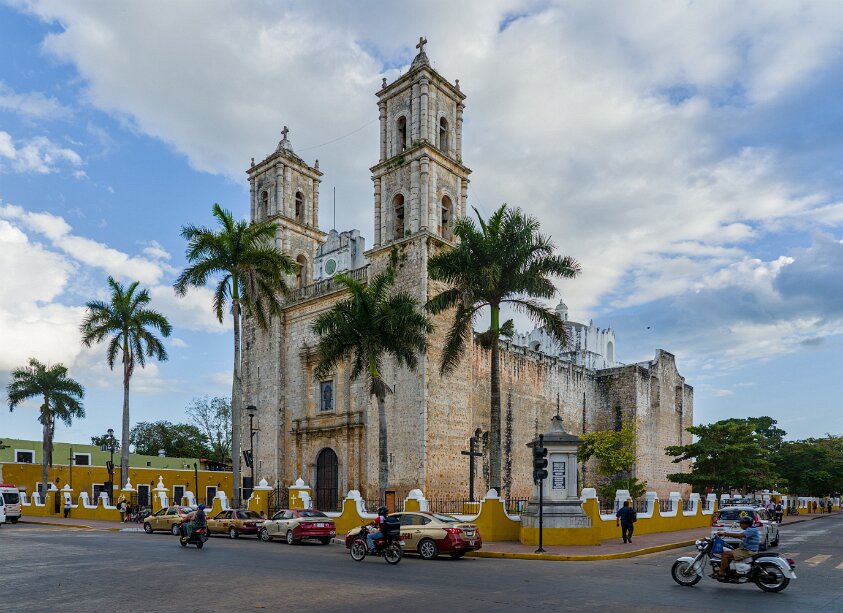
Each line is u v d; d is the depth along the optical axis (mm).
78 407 59312
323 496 46719
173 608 12852
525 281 31422
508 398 52469
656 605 13398
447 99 47375
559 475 26812
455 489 42062
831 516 63031
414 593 14586
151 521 35688
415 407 41062
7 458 63812
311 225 57031
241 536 32062
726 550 16156
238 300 39281
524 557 23000
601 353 78438
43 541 29172
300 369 49969
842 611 12977
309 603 13320
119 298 50438
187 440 85000
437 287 42438
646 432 64750
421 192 43562
